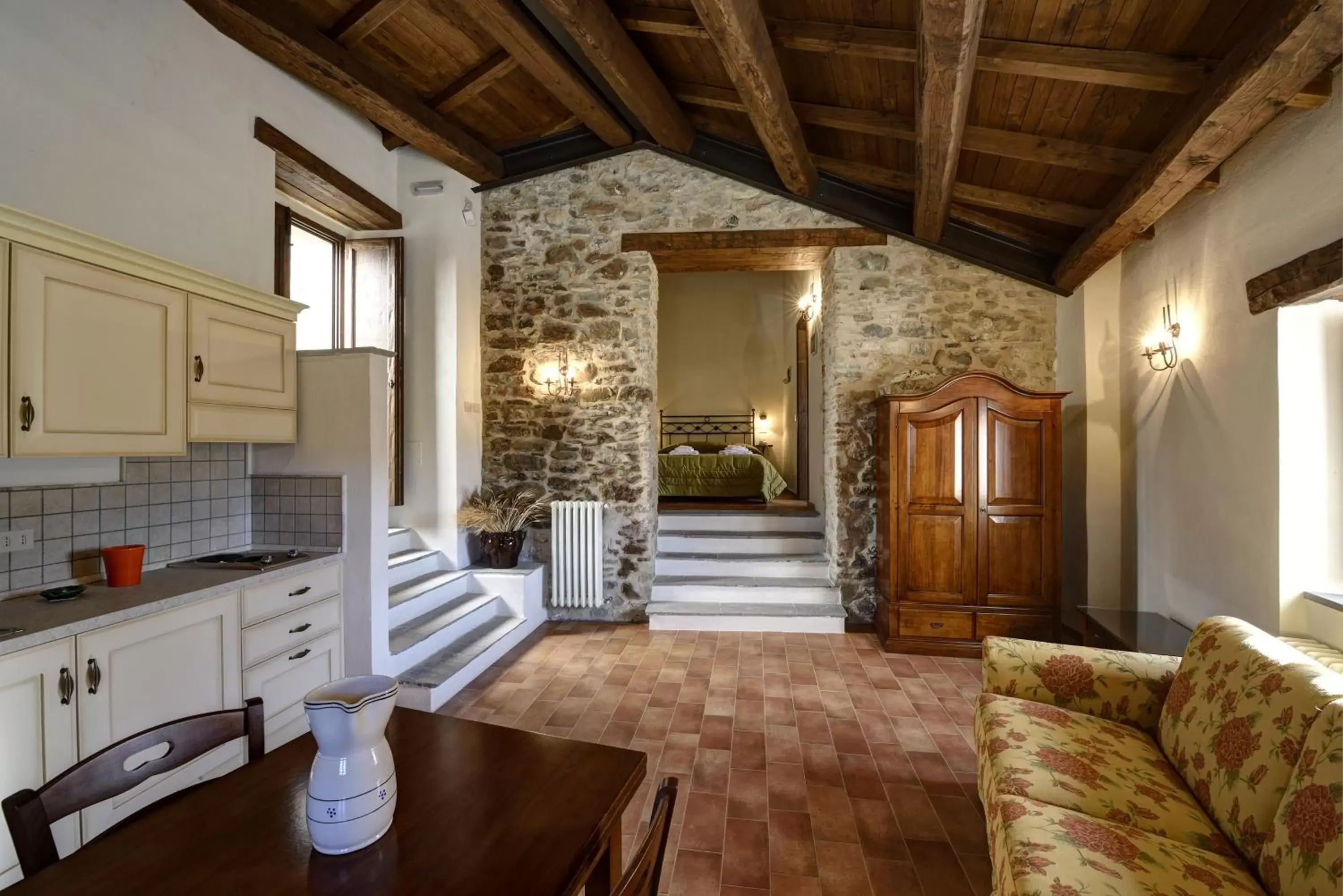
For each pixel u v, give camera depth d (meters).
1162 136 2.74
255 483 2.99
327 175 3.61
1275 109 2.17
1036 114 2.90
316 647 2.66
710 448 8.37
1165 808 1.53
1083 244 3.54
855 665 3.67
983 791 1.87
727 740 2.74
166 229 2.62
